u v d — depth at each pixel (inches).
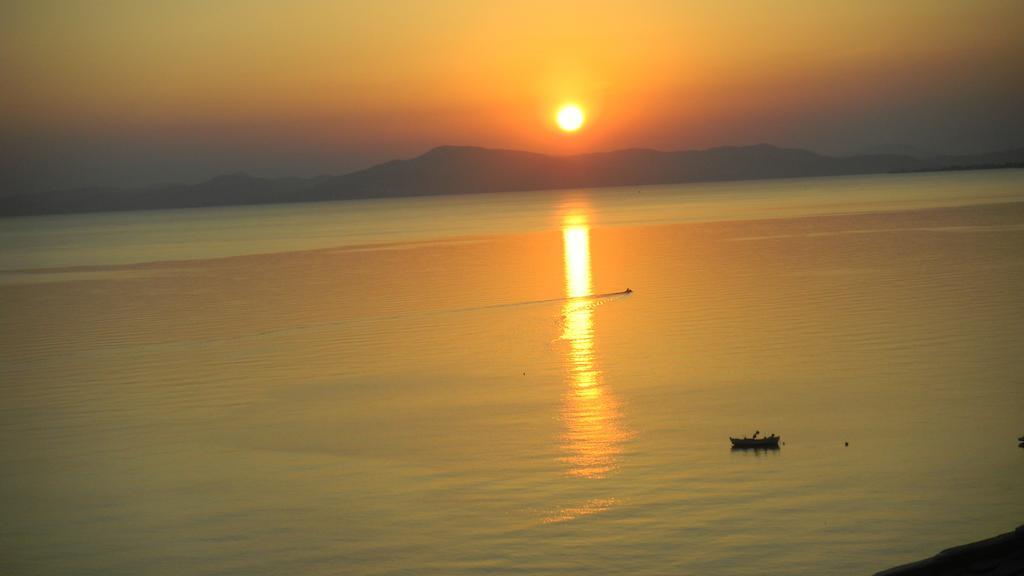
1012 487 1275.8
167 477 1501.0
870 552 1111.6
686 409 1711.4
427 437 1626.5
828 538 1151.0
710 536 1170.0
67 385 2237.9
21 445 1717.5
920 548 1117.1
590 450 1509.6
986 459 1380.4
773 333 2372.0
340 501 1352.1
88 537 1288.1
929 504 1234.6
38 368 2471.7
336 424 1743.4
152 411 1931.6
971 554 922.1
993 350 2038.6
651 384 1908.2
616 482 1363.2
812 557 1104.8
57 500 1425.9
